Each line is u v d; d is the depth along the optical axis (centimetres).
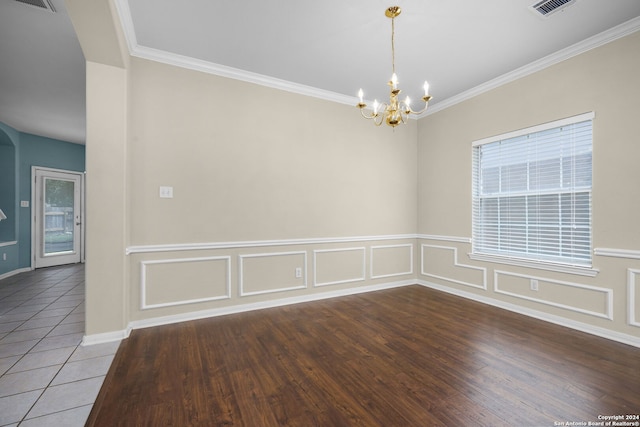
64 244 627
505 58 295
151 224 284
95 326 246
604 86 257
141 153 280
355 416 160
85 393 180
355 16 233
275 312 323
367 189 407
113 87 247
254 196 332
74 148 635
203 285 307
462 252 382
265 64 309
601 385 188
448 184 400
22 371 203
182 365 212
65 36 262
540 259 307
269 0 215
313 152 368
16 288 429
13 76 335
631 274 242
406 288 423
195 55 292
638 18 232
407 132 441
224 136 317
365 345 244
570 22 239
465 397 176
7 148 527
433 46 274
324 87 362
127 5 219
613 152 253
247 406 168
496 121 341
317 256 371
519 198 327
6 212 525
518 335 263
